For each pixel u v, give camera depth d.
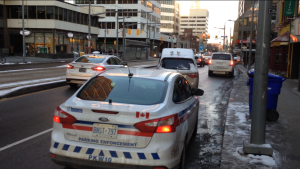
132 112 3.51
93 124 3.62
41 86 12.77
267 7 4.79
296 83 17.00
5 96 10.55
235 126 6.86
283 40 18.88
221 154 5.02
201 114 8.95
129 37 79.62
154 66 34.78
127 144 3.53
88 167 3.59
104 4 79.31
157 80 4.48
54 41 44.03
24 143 5.66
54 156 3.73
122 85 4.35
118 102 3.95
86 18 53.59
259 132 5.05
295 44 19.42
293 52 19.59
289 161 4.75
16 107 8.99
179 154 3.87
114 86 4.33
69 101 4.02
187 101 5.02
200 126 7.48
